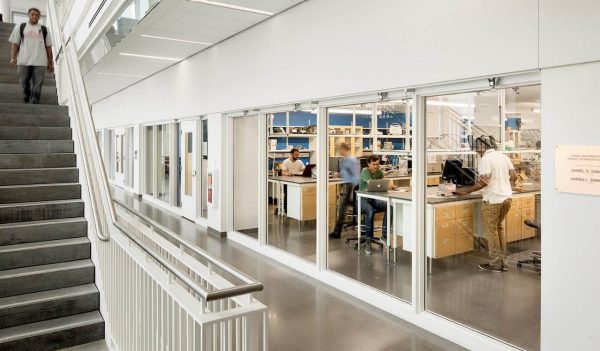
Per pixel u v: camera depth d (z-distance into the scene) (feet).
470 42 10.44
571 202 8.78
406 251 19.30
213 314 6.10
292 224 26.09
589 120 8.43
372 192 19.19
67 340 10.80
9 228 12.29
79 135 13.65
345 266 17.61
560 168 8.90
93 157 13.25
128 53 25.13
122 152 42.57
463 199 16.96
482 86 10.64
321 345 11.05
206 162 26.63
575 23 8.50
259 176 20.21
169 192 31.04
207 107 24.18
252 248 20.83
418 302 12.37
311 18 15.74
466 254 17.49
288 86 17.13
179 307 6.89
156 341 7.81
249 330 6.30
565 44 8.66
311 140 28.37
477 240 17.63
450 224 16.85
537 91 12.10
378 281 15.65
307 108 16.72
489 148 16.29
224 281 7.63
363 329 12.03
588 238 8.53
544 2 8.98
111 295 10.62
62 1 33.12
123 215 14.23
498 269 16.65
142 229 12.32
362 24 13.52
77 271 12.10
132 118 37.88
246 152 23.88
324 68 15.17
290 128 27.71
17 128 15.30
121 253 9.83
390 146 20.10
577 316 8.74
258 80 19.16
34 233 12.66
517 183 17.43
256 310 6.34
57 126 16.61
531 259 17.11
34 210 13.16
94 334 11.14
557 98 8.91
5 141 14.67
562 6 8.69
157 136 34.14
